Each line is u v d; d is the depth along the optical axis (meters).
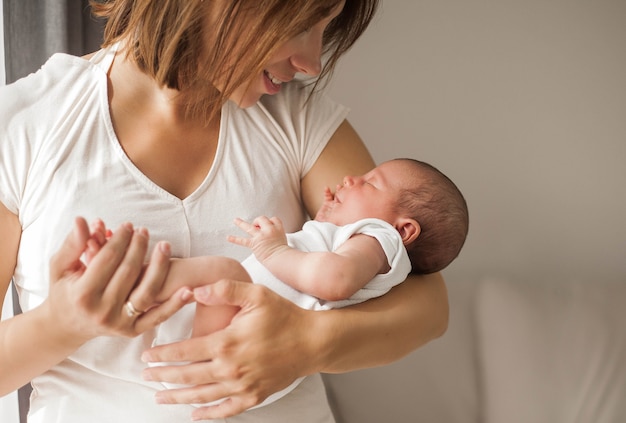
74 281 1.02
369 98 2.47
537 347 2.20
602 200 2.55
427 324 1.31
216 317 1.11
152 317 1.04
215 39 1.19
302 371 1.14
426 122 2.50
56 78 1.27
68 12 1.72
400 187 1.40
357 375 2.24
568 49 2.48
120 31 1.34
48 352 1.10
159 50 1.24
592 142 2.52
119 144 1.26
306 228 1.32
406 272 1.31
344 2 1.27
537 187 2.54
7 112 1.22
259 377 1.10
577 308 2.28
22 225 1.23
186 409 1.22
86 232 1.00
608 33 2.48
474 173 2.53
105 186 1.23
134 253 1.01
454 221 1.41
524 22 2.47
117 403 1.23
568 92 2.50
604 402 2.08
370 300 1.26
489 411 2.15
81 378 1.24
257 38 1.16
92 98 1.27
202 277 1.09
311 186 1.46
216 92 1.29
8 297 1.65
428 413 2.17
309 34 1.22
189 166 1.30
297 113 1.45
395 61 2.46
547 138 2.52
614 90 2.50
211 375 1.10
